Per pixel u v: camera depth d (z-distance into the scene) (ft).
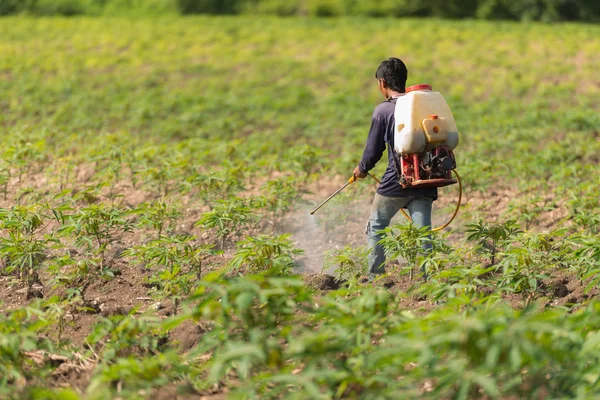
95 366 38.93
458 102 162.91
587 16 365.81
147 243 58.39
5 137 109.29
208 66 219.41
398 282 55.06
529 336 28.63
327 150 101.45
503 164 90.63
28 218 53.21
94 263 50.80
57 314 41.01
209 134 131.85
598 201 72.08
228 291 32.24
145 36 273.75
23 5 361.10
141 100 162.91
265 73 211.00
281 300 35.58
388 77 54.39
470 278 43.93
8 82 183.32
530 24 328.08
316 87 189.78
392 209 55.06
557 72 201.36
